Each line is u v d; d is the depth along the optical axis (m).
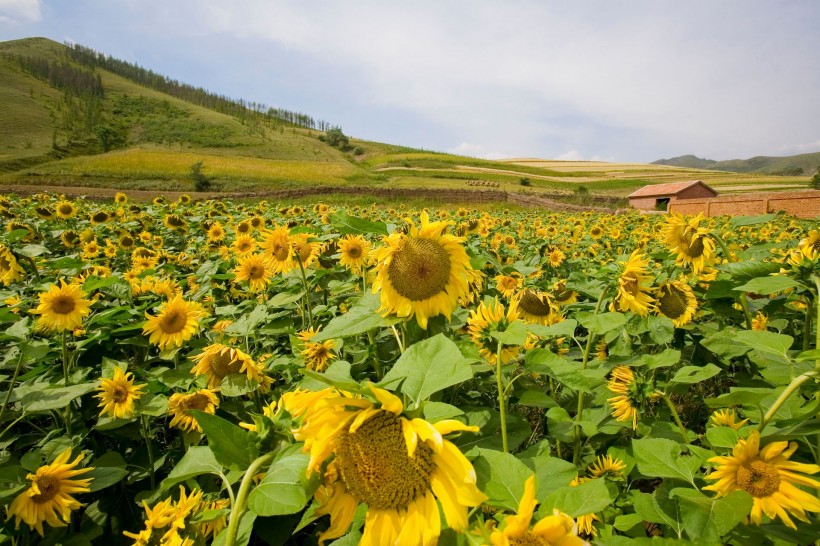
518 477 1.42
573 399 3.07
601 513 2.20
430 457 1.30
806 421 1.77
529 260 8.23
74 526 2.62
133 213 13.02
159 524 2.06
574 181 114.06
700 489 1.87
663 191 58.84
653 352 3.75
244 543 1.68
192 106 181.62
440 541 1.31
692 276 4.28
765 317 3.75
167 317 3.58
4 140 108.69
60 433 3.12
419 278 2.48
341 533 1.35
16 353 3.80
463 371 1.48
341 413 1.28
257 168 103.56
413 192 57.78
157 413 2.83
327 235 5.23
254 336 4.11
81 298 3.39
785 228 12.30
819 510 1.59
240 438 1.54
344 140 167.38
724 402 2.04
